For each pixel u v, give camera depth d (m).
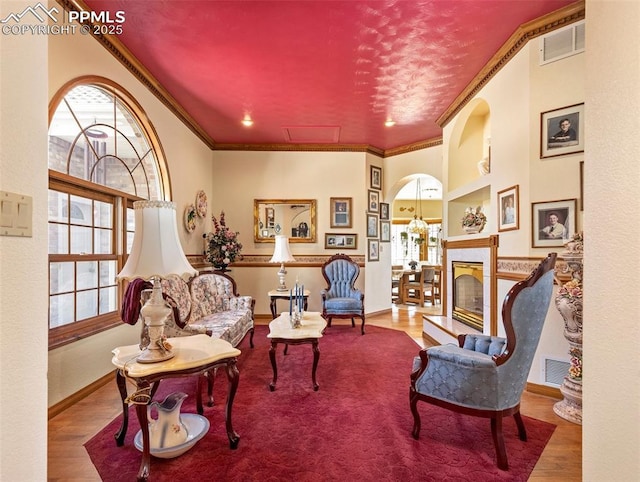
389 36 2.77
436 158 5.47
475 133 4.34
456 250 4.16
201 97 3.91
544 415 2.32
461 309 4.14
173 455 1.81
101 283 2.98
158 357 1.79
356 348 3.99
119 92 2.98
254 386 2.84
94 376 2.71
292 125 4.82
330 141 5.61
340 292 5.20
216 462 1.79
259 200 5.73
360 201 5.79
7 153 0.84
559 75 2.61
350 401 2.55
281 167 5.76
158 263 1.69
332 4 2.40
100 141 2.97
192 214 4.69
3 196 0.83
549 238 2.64
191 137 4.71
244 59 3.10
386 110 4.29
